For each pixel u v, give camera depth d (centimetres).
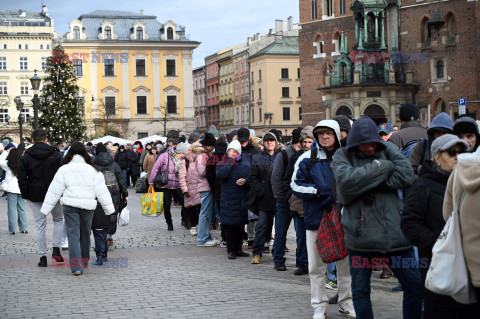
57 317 782
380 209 623
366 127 636
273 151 1152
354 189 614
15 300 879
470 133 730
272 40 9212
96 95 8012
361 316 630
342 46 5234
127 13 8538
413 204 572
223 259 1203
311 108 5631
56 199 1053
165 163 1634
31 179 1142
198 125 11850
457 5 4600
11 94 8838
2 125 8700
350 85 4797
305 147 987
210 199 1370
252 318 766
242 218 1184
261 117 8812
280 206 1073
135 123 8106
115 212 1302
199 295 895
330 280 931
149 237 1528
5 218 2059
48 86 5872
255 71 8975
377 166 610
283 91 8662
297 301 853
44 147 1153
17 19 9212
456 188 473
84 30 8119
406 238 611
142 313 796
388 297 866
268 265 1134
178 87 8250
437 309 501
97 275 1055
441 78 4716
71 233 1062
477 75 4494
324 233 687
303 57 5678
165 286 959
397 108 4791
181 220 1780
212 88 10975
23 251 1334
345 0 5303
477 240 461
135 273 1069
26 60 8875
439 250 474
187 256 1241
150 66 8175
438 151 573
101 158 1279
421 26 4828
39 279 1029
